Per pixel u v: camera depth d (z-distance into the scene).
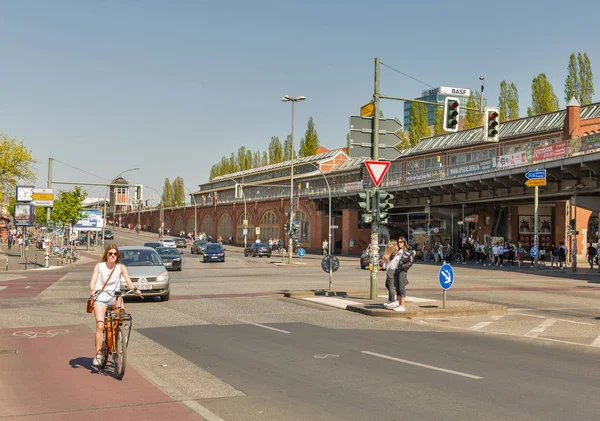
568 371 8.92
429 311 15.59
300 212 79.62
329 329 13.33
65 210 65.31
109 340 8.50
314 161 88.62
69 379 8.20
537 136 53.50
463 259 54.69
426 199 55.94
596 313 17.03
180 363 9.48
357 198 65.00
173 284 26.59
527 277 33.75
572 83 63.75
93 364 8.59
